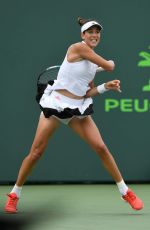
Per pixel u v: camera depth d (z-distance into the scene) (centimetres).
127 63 2317
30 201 1877
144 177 2347
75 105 1552
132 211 1630
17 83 2298
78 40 2298
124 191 1588
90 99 1580
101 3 2298
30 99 2303
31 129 2309
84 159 2334
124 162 2341
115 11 2303
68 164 2334
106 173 2344
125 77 2322
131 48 2316
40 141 1580
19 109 2305
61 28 2297
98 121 2325
